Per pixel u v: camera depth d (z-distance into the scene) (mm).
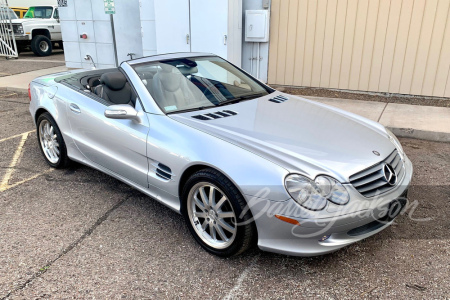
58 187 4230
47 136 4680
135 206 3826
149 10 8492
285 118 3430
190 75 3943
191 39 7664
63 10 10227
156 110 3402
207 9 7348
